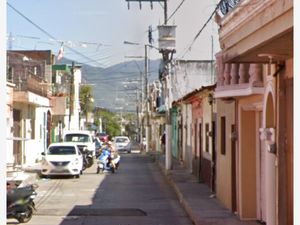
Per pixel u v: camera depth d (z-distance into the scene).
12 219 16.64
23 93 35.75
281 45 9.78
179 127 41.78
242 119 16.09
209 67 46.09
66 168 30.64
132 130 139.25
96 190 25.00
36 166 37.31
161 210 19.16
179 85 45.41
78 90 73.50
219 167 19.95
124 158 51.69
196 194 21.59
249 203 16.00
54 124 55.09
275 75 12.58
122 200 21.58
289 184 11.94
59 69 58.47
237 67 15.51
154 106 70.56
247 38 10.43
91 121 93.88
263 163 15.30
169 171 32.44
